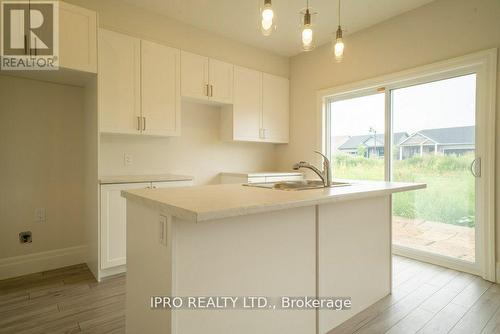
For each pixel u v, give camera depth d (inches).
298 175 155.5
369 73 131.1
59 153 109.1
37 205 105.0
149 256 52.7
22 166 101.8
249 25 132.0
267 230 56.6
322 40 146.3
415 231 121.0
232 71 140.3
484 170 98.6
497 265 95.9
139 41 109.0
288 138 167.9
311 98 157.5
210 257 48.9
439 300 84.3
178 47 127.9
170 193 60.0
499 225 95.8
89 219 108.0
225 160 153.3
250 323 54.5
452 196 110.0
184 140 137.7
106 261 97.0
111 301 82.5
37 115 104.3
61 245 110.1
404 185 78.3
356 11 117.7
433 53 110.1
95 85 99.0
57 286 92.1
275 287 58.1
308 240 64.1
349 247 74.1
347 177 146.2
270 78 157.8
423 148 118.6
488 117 97.0
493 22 95.4
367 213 79.7
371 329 70.2
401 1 110.3
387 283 87.4
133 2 113.0
